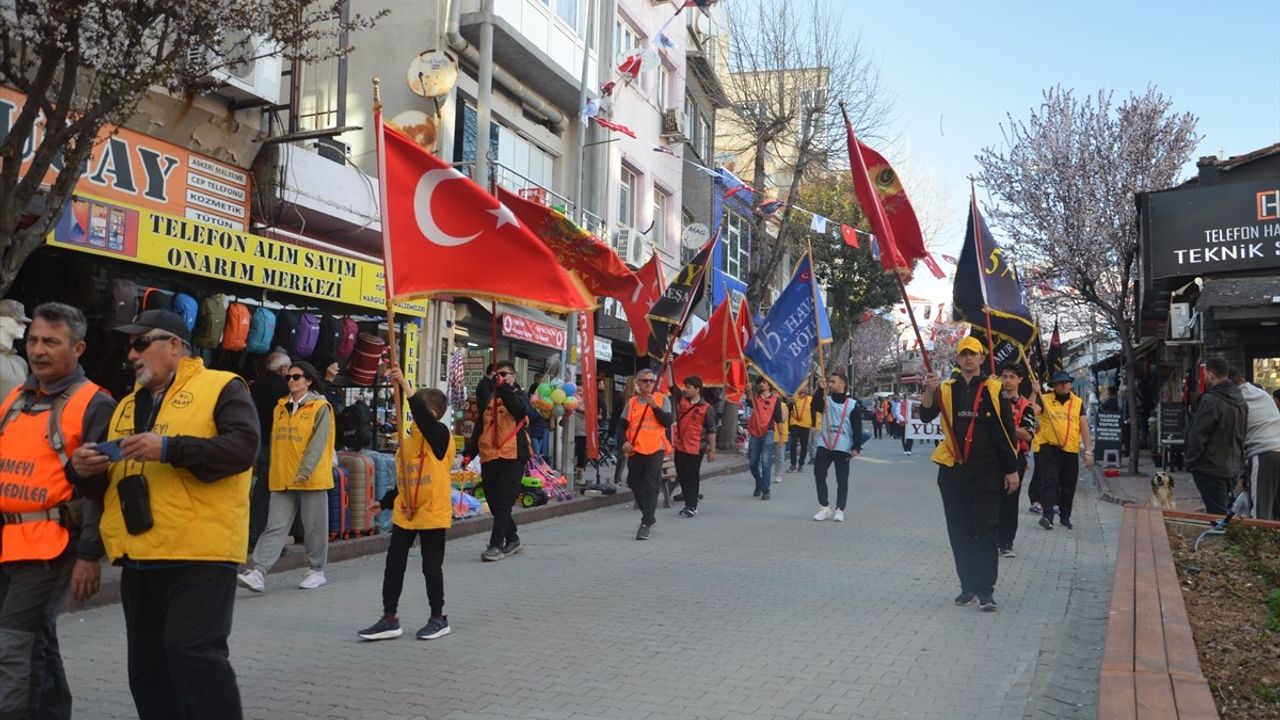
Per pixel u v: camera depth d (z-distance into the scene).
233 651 6.44
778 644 6.69
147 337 4.13
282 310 11.59
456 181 6.98
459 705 5.32
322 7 14.54
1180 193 19.52
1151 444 27.84
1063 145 23.11
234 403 4.08
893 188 8.46
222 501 4.05
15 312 7.69
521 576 9.37
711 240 17.06
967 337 7.91
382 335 13.91
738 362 17.25
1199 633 6.39
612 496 16.19
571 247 9.66
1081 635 7.01
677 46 29.52
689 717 5.15
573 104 21.61
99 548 4.12
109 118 8.65
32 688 4.10
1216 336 19.31
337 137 16.69
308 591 8.58
